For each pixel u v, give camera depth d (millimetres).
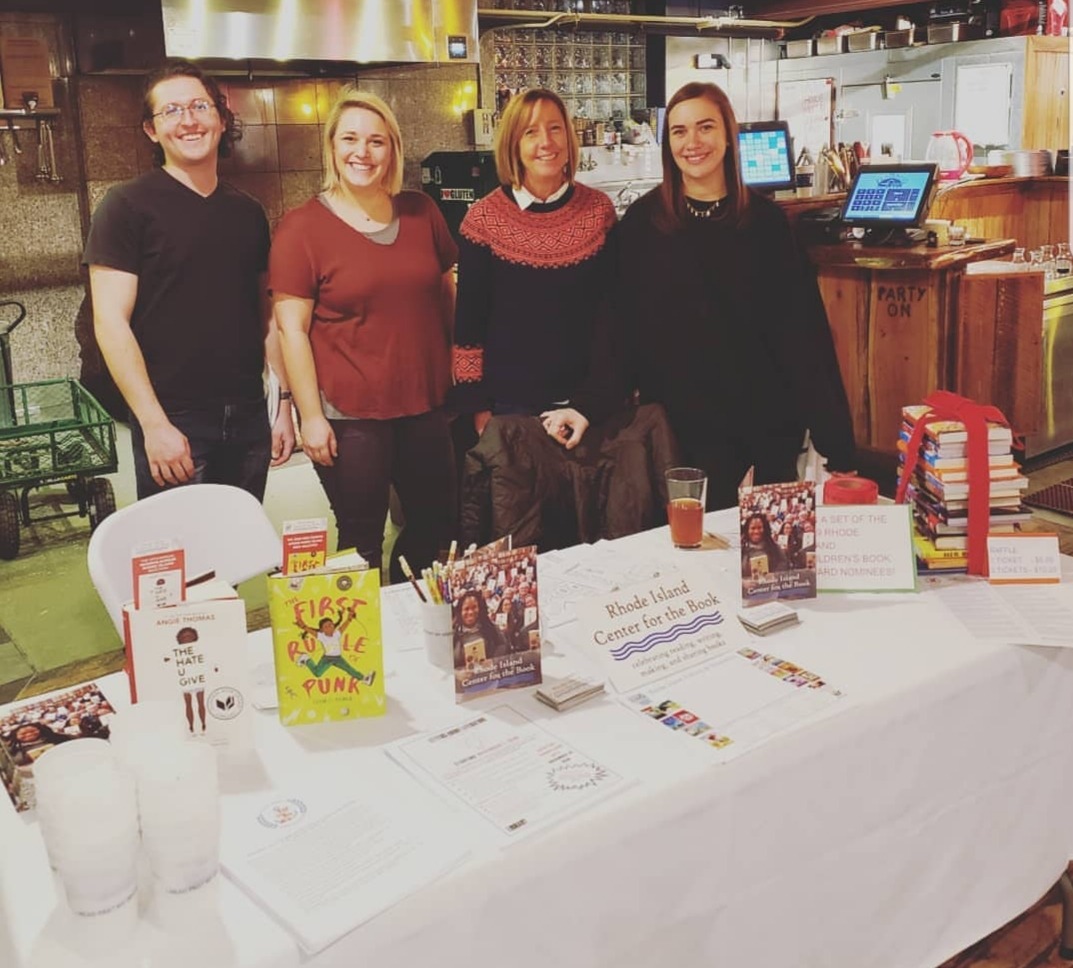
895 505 2145
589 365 3314
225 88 5992
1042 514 4809
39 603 4145
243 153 6141
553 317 3236
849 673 1805
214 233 3123
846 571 2127
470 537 2875
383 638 1945
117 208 3018
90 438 4695
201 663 1543
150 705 1335
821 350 3311
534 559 1757
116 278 3033
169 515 2295
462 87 6848
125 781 1191
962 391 4895
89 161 5918
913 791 1786
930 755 1797
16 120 5695
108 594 2090
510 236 3203
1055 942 2242
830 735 1652
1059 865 2059
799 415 3363
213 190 3156
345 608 1646
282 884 1292
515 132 3150
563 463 2885
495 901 1336
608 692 1759
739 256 3145
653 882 1492
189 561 2318
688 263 3143
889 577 2119
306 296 3135
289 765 1557
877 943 1810
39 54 5512
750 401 3289
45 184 5914
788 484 2057
